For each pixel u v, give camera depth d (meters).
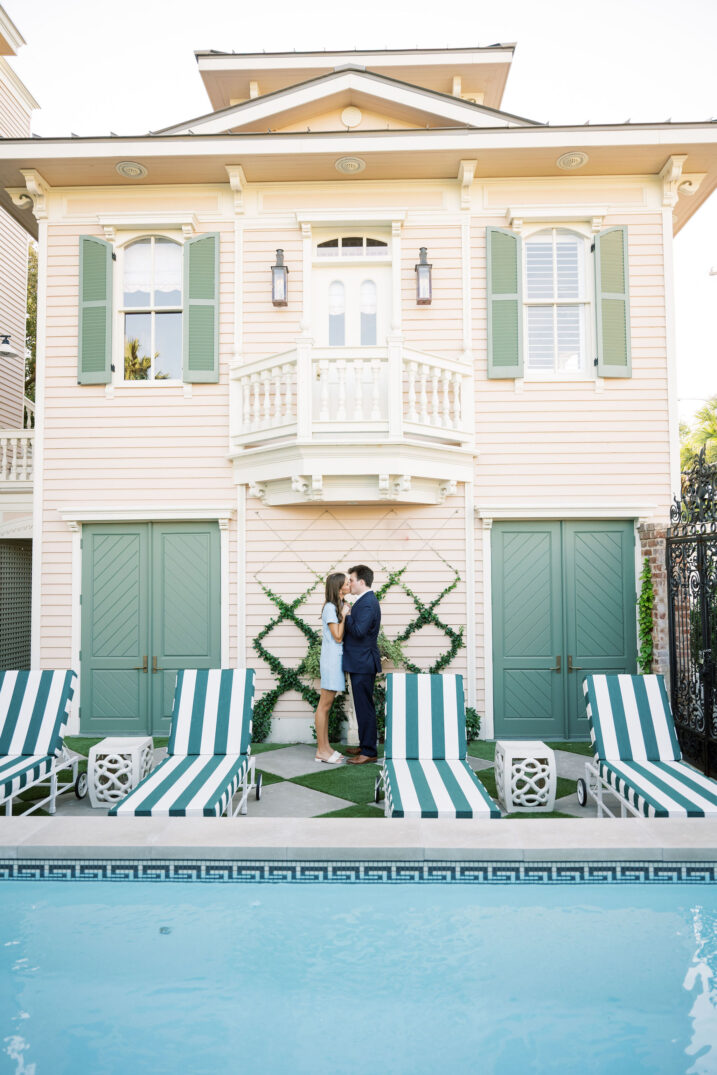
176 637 8.48
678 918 3.59
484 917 3.61
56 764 5.70
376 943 3.41
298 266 8.60
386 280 8.68
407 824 4.18
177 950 3.35
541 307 8.66
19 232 14.58
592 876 3.80
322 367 7.57
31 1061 2.65
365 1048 2.72
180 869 3.86
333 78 8.75
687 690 6.92
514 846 3.80
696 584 6.63
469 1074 2.59
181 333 8.73
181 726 5.87
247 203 8.67
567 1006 2.98
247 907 3.70
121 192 8.73
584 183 8.56
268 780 6.41
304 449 7.45
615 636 8.37
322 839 3.93
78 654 8.49
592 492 8.38
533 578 8.39
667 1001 3.00
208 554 8.52
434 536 8.37
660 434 8.41
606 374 8.36
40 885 3.90
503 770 5.51
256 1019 2.90
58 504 8.54
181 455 8.51
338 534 8.38
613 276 8.45
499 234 8.47
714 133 7.80
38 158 8.05
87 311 8.59
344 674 7.39
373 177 8.55
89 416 8.58
